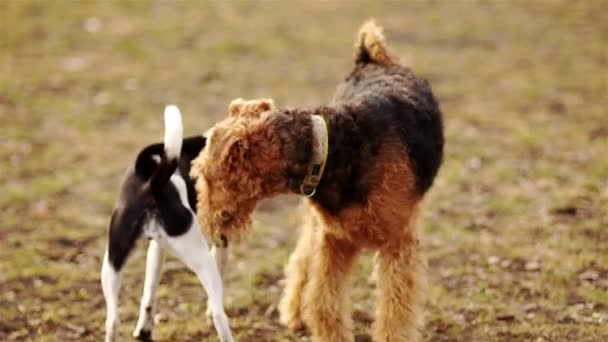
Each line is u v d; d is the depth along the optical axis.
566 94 12.16
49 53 14.09
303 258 5.92
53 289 6.54
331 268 5.44
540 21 16.55
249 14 17.16
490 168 9.33
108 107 11.58
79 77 12.89
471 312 6.11
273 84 12.70
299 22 16.52
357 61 6.36
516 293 6.38
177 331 5.84
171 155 4.70
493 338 5.71
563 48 14.70
